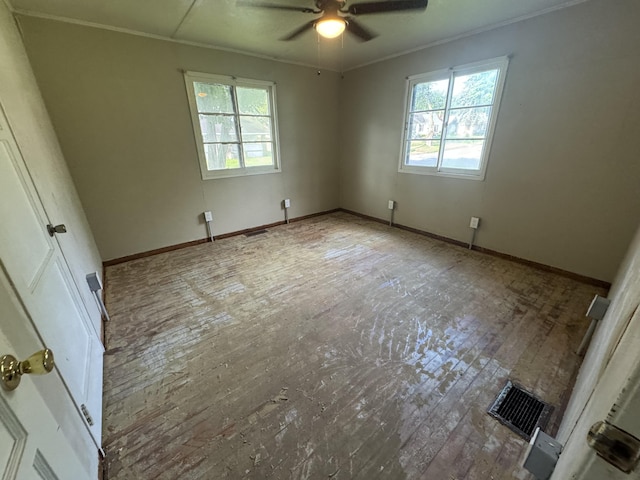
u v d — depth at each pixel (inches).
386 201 168.9
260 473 45.3
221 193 146.6
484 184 122.5
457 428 51.8
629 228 89.7
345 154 186.4
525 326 78.7
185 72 122.0
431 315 84.0
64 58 98.2
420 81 135.2
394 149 156.3
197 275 110.9
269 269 114.7
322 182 187.6
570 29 89.6
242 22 100.8
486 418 53.5
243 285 102.6
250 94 144.3
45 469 22.3
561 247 105.4
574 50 90.2
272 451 48.4
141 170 121.7
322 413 54.9
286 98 155.7
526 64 100.6
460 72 119.3
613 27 82.6
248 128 148.0
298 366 66.1
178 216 135.8
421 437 50.3
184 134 128.7
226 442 49.9
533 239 112.2
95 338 66.7
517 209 114.3
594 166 93.2
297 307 88.9
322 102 171.3
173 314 86.2
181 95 123.8
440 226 144.4
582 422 23.8
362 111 167.3
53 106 99.5
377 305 89.4
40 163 65.8
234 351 71.1
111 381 62.6
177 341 74.7
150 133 120.3
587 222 97.8
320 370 64.9
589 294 93.9
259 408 56.1
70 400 39.3
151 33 110.6
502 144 113.0
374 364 66.4
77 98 103.0
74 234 78.5
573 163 97.3
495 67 108.8
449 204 137.9
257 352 70.6
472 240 132.0
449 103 126.5
